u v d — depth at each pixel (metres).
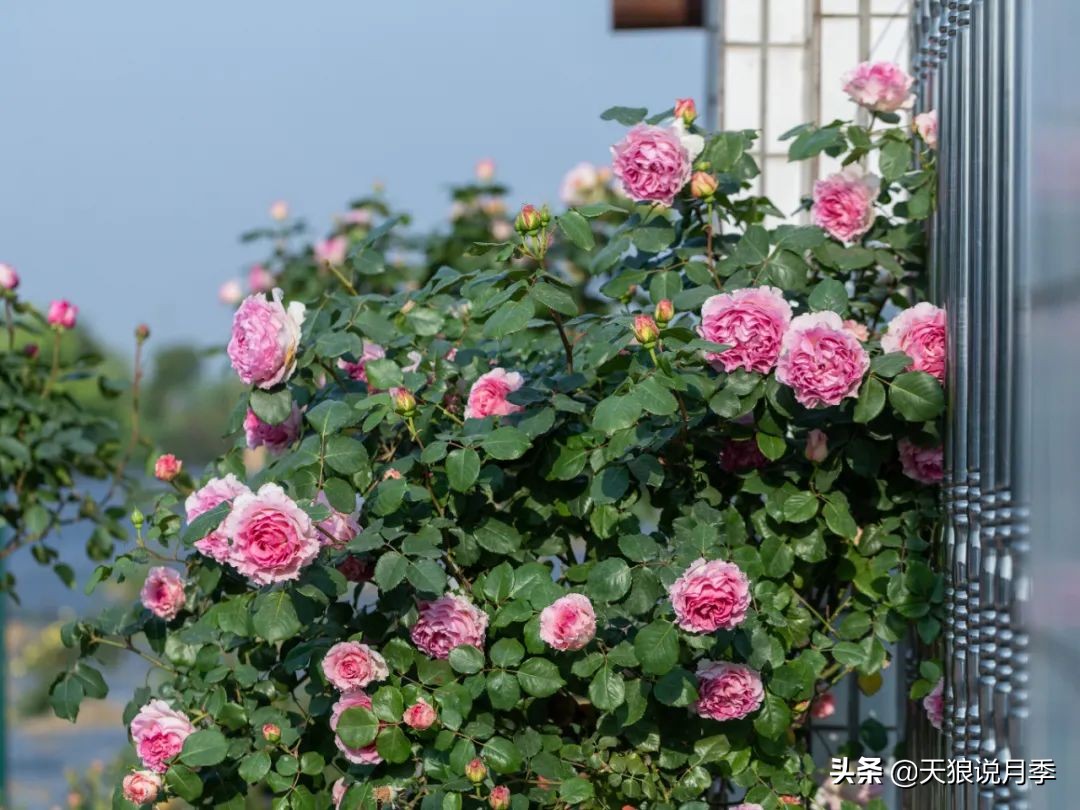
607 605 2.15
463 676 2.24
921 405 2.14
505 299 2.21
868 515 2.45
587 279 4.97
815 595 2.53
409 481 2.32
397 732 2.13
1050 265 1.58
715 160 2.54
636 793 2.25
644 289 2.76
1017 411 1.77
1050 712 1.60
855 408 2.16
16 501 3.91
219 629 2.30
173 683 2.57
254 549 1.96
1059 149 1.53
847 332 2.13
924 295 2.59
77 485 4.09
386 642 2.33
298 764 2.27
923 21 2.65
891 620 2.34
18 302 3.86
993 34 1.99
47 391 3.84
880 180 2.62
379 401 2.28
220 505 2.06
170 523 2.53
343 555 2.15
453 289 2.87
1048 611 1.60
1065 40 1.51
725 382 2.22
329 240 5.56
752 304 2.20
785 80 3.26
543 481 2.38
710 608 2.02
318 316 2.51
